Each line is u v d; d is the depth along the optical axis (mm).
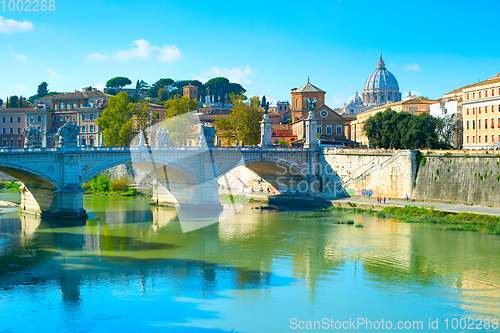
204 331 34219
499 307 39344
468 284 45062
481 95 108938
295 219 78938
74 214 76875
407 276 47344
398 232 67375
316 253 56156
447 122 122000
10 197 107062
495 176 78062
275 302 40094
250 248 58594
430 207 80438
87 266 50688
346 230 69375
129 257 54281
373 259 53594
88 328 34906
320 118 141625
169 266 50562
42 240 62781
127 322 36000
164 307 38844
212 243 61062
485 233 65938
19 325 35531
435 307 39219
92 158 78688
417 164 90188
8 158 69062
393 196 93250
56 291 42781
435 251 56750
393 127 122438
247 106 122875
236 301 40188
